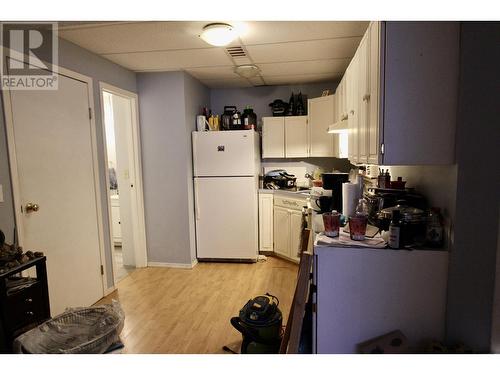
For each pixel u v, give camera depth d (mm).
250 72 3395
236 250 3727
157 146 3523
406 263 1502
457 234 1414
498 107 1281
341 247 1551
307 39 2486
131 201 3586
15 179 2023
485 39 1288
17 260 1700
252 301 2090
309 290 1700
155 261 3701
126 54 2795
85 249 2668
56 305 2357
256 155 3777
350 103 2426
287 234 3682
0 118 1937
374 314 1557
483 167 1333
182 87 3396
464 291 1415
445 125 1404
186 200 3541
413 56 1400
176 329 2367
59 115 2377
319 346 1610
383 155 1457
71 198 2508
